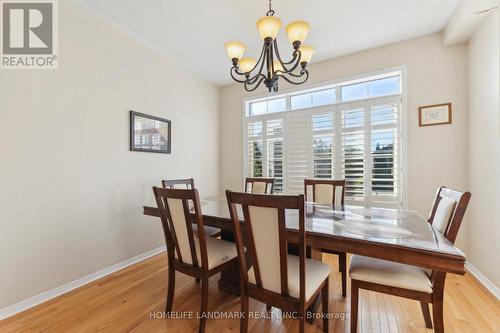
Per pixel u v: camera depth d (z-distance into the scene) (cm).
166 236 170
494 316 163
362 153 295
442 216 140
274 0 203
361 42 272
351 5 210
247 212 123
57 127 198
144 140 275
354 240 122
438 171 255
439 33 253
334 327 157
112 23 239
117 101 247
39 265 187
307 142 334
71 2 207
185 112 338
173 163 318
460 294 190
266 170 369
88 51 221
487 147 205
